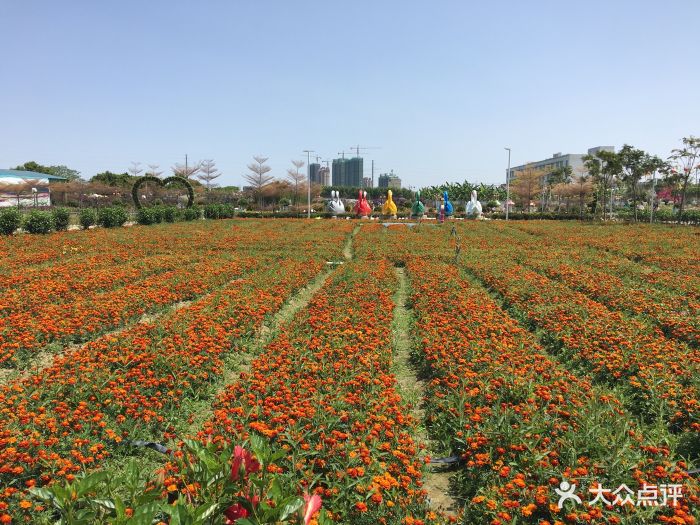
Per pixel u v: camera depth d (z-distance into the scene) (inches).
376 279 525.0
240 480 110.3
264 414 205.8
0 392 226.4
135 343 291.9
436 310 393.4
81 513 103.1
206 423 203.3
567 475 160.6
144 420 214.8
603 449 177.8
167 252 727.1
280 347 295.9
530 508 147.1
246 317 363.6
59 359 271.4
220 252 737.6
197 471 119.6
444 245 853.8
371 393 236.2
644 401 237.0
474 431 198.1
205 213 1571.1
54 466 171.5
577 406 210.1
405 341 353.7
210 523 102.3
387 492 159.6
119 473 182.2
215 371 271.6
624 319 369.7
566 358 301.3
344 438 187.9
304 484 159.8
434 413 229.9
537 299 419.5
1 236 819.4
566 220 1861.5
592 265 650.8
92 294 447.5
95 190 2236.7
